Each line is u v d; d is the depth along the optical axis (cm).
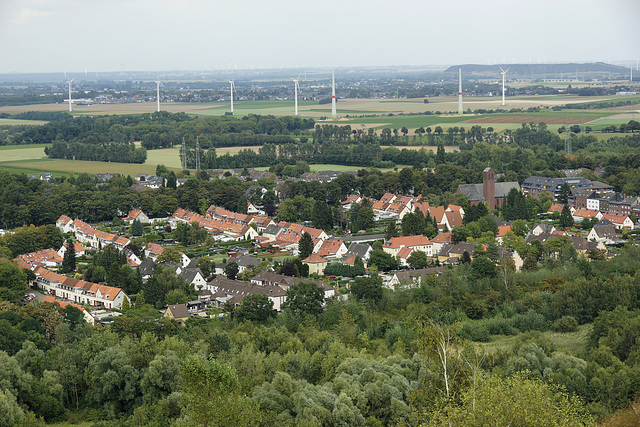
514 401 13000
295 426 16638
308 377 19925
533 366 19438
